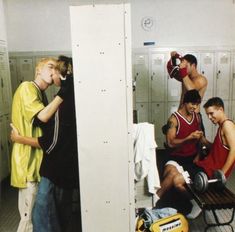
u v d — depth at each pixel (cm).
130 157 193
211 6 491
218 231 275
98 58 181
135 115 344
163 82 494
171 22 497
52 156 234
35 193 242
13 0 482
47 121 232
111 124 188
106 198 197
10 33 490
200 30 499
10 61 484
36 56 485
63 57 246
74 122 233
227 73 492
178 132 377
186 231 254
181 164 356
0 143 382
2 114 389
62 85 238
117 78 183
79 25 177
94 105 186
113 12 176
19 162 236
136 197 239
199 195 262
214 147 332
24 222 241
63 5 486
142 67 492
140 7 492
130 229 202
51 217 237
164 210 263
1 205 347
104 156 192
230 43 502
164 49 486
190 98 372
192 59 479
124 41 179
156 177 234
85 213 199
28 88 234
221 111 327
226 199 251
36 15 487
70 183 240
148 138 224
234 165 322
